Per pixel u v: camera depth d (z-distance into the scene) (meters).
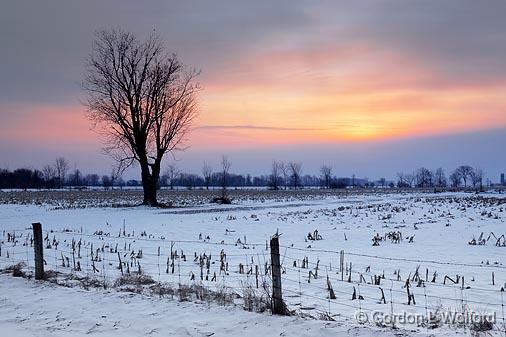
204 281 11.61
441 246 18.28
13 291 10.21
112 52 41.81
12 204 46.84
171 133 44.12
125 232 23.84
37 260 11.53
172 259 13.98
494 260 15.09
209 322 7.85
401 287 11.09
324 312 8.81
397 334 7.00
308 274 12.55
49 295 9.83
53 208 41.25
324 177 169.00
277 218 31.27
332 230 24.17
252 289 9.95
